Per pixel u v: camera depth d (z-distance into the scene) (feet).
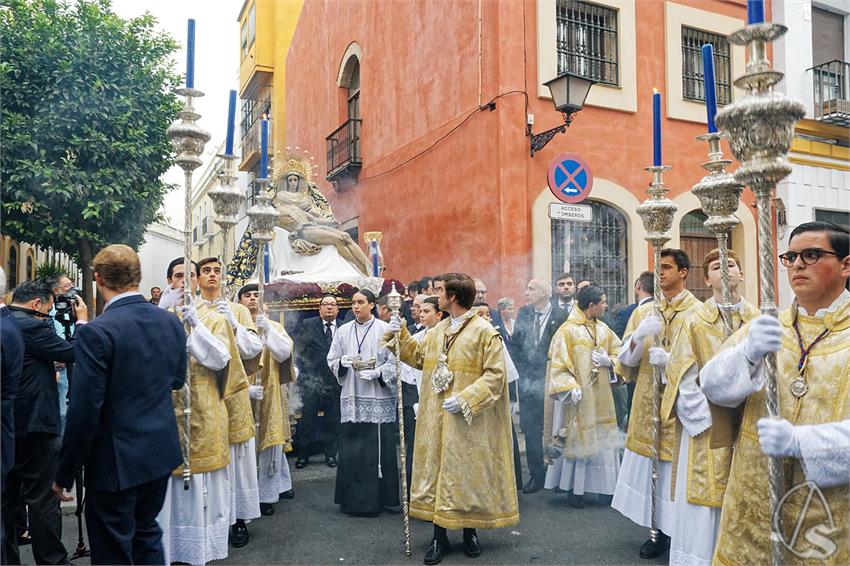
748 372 6.97
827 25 29.40
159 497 9.64
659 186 12.33
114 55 17.61
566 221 25.82
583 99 22.84
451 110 28.40
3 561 9.96
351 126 38.86
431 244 29.96
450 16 28.53
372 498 14.61
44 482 11.32
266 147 13.29
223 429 11.92
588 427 15.14
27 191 17.34
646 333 12.19
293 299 22.04
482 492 11.79
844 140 29.09
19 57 16.92
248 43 45.68
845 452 6.18
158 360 9.46
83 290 18.67
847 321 6.88
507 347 17.80
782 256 7.24
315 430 19.34
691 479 10.11
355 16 38.42
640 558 12.01
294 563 12.00
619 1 26.91
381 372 14.80
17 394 10.89
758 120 6.30
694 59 28.73
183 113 11.44
